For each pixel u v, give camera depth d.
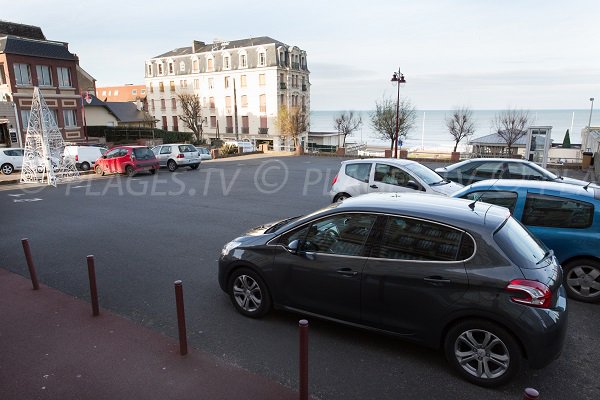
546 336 3.43
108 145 37.00
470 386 3.71
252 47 60.12
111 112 50.59
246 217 11.02
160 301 5.54
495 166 11.51
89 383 3.74
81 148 25.67
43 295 5.75
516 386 3.70
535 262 3.78
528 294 3.46
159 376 3.83
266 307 4.88
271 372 3.89
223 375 3.84
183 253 7.75
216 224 10.19
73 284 6.20
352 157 33.53
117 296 5.73
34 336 4.59
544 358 3.47
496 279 3.56
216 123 65.25
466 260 3.73
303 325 3.12
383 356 4.18
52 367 4.00
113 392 3.61
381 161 9.83
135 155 21.06
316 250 4.49
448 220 3.93
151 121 56.50
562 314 3.57
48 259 7.46
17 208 12.88
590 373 3.90
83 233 9.40
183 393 3.58
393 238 4.10
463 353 3.76
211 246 8.22
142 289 5.97
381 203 4.41
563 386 3.70
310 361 4.09
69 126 34.03
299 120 54.38
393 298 3.99
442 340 3.91
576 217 5.47
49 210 12.42
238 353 4.23
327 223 4.49
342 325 4.80
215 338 4.54
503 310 3.50
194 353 4.22
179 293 4.05
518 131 42.44
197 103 59.12
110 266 7.03
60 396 3.58
